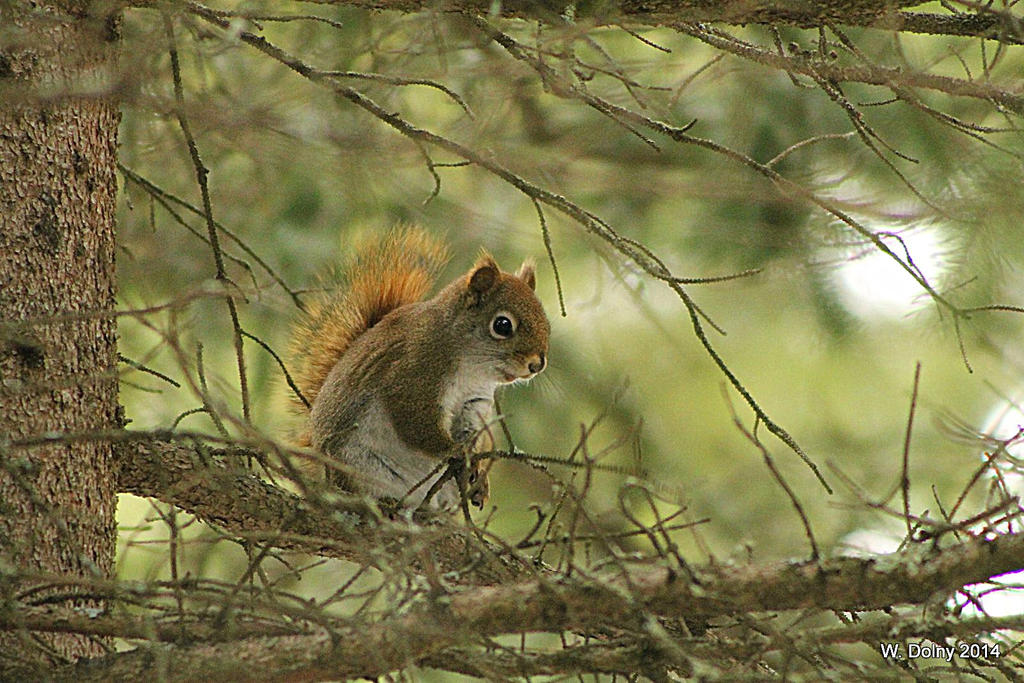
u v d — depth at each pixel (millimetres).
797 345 13742
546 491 12172
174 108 5598
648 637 5480
